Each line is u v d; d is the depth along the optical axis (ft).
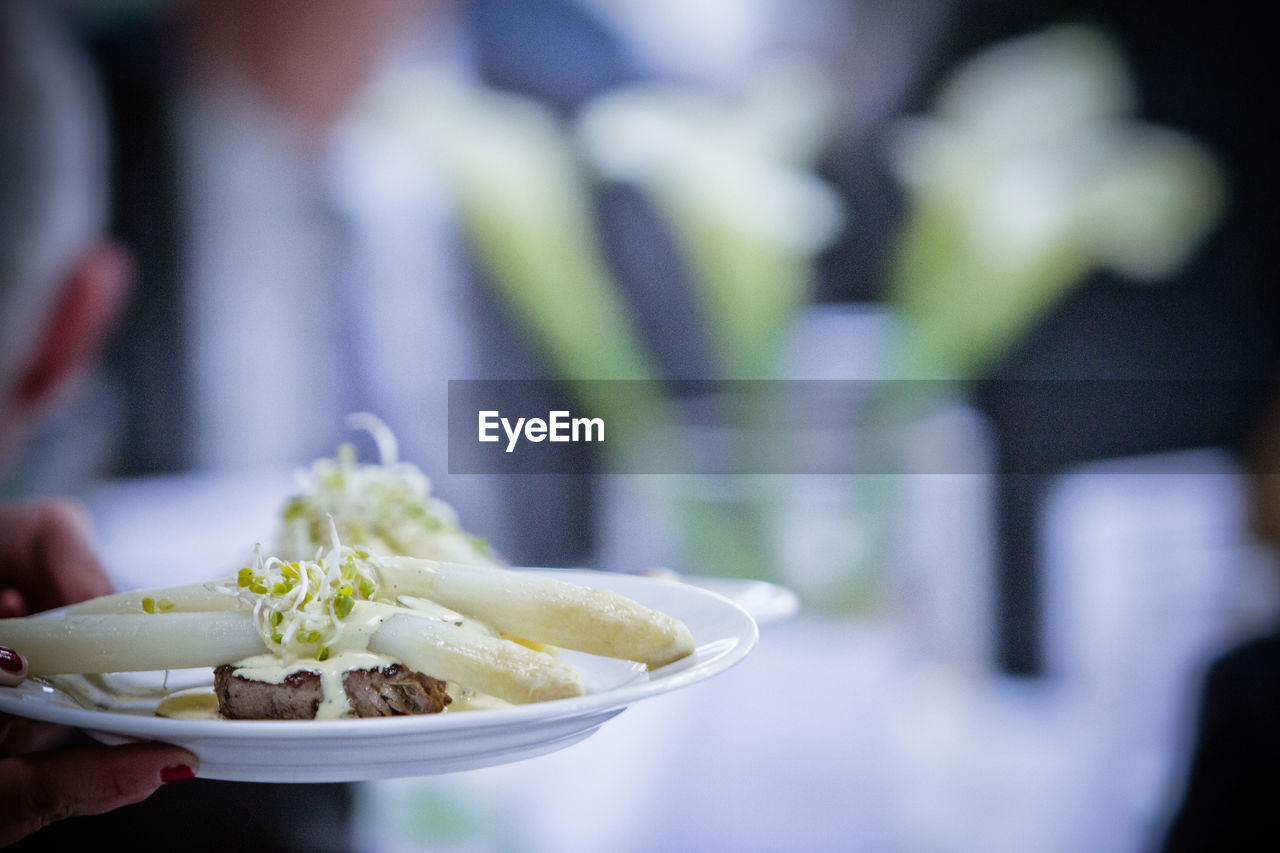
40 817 2.75
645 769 4.81
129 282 5.71
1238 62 5.61
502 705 2.90
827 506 5.23
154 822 4.15
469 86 5.87
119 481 5.73
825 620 5.12
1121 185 5.64
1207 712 4.58
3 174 5.53
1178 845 4.52
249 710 2.84
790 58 5.82
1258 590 5.33
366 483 3.55
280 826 4.25
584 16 5.80
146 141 5.73
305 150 5.82
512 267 5.83
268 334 5.85
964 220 5.73
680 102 5.84
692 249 5.80
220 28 5.76
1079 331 5.65
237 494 5.82
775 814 4.81
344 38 5.78
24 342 5.58
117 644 2.92
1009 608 5.34
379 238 5.87
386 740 2.67
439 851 4.56
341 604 2.88
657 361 5.78
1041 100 5.70
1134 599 5.35
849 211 5.80
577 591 2.95
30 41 5.55
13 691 2.87
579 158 5.82
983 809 4.95
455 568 3.00
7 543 3.77
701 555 5.29
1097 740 5.20
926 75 5.78
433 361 5.87
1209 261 5.64
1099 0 5.72
